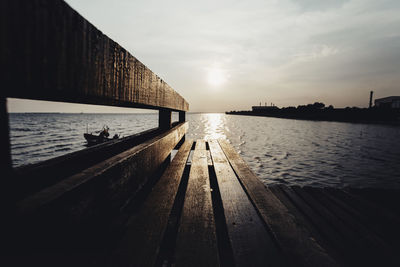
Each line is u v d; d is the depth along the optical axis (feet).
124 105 4.05
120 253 2.77
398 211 9.95
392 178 45.24
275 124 241.96
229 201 4.87
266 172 51.39
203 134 145.07
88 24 2.37
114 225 3.37
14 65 1.48
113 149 4.77
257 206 4.52
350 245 6.77
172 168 7.63
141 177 4.34
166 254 3.98
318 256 2.97
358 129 165.07
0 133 1.69
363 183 42.09
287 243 3.22
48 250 1.82
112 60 2.95
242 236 3.50
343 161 62.69
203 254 2.96
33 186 2.49
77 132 195.42
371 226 8.10
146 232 3.32
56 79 1.87
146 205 4.39
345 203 10.16
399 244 7.05
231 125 242.99
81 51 2.24
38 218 1.73
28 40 1.60
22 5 1.54
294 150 82.99
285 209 4.40
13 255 1.63
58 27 1.90
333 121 271.49
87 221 2.38
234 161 8.96
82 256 2.27
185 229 3.61
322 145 94.63
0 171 1.66
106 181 2.84
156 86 5.37
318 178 46.03
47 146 111.45
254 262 2.90
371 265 6.05
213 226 3.72
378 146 89.20
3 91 1.73
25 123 368.89
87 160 3.76
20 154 90.84
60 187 2.11
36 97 2.26
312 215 8.63
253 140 113.50
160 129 9.24
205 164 8.36
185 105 12.87
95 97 2.61
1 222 1.60
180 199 6.91
